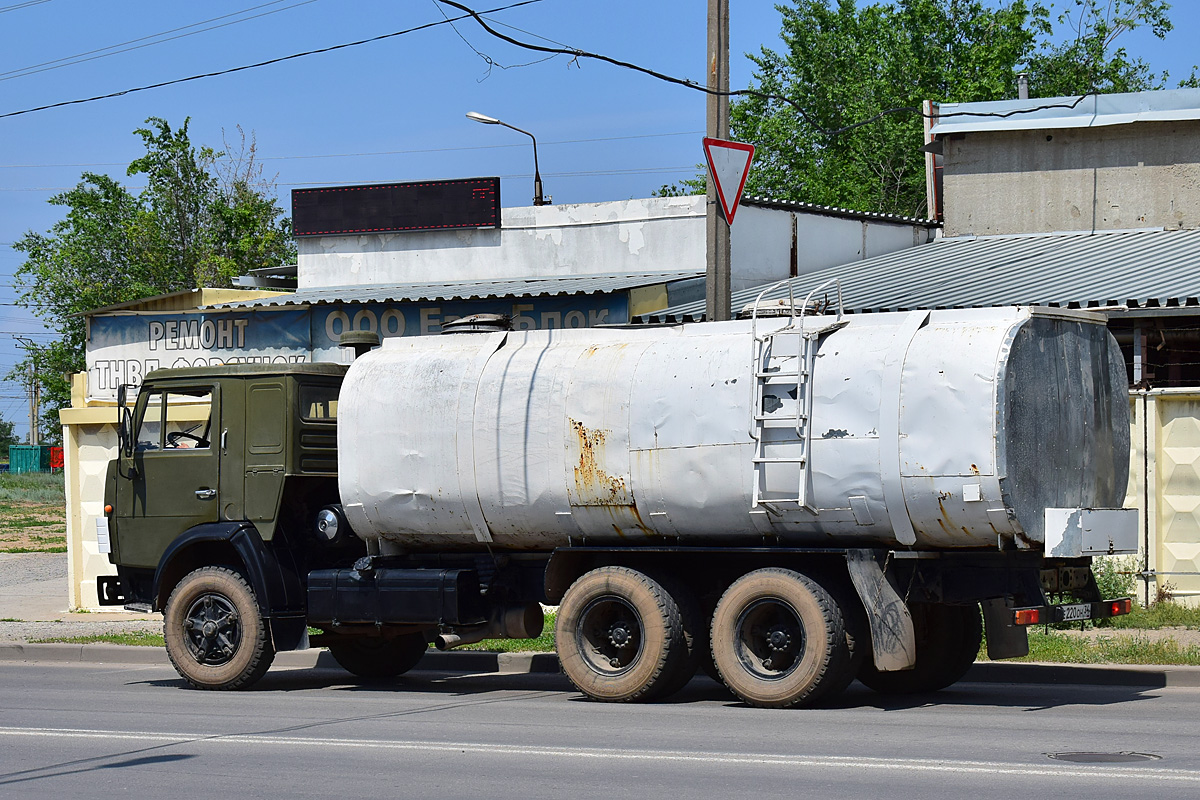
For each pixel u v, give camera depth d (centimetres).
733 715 1016
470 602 1180
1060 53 4647
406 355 1214
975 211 2553
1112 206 2447
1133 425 1545
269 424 1244
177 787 765
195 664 1244
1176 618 1450
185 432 1302
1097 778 735
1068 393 1038
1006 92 4394
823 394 1022
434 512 1173
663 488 1077
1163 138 2411
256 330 2198
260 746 898
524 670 1400
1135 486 1540
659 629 1075
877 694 1159
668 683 1084
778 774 764
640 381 1095
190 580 1248
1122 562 1535
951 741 873
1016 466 970
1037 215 2506
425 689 1258
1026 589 1006
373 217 2339
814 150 4684
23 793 757
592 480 1105
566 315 2027
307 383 1254
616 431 1097
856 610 1034
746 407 1050
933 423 980
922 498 984
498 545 1183
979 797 690
